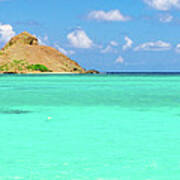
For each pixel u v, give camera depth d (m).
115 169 17.05
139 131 26.78
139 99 56.12
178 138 24.12
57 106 45.28
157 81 150.88
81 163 18.02
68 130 27.33
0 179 15.65
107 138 24.20
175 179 15.69
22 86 104.06
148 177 15.95
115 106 45.38
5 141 23.23
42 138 24.19
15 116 35.41
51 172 16.56
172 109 41.88
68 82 138.75
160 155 19.62
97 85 111.56
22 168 17.20
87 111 39.78
